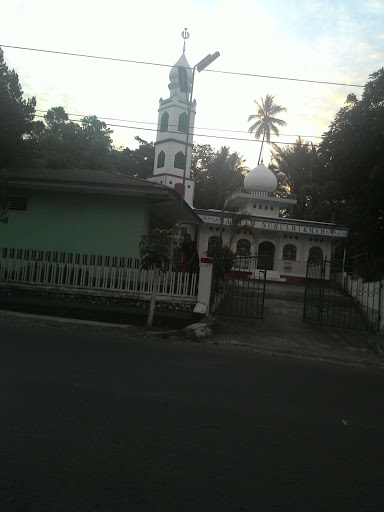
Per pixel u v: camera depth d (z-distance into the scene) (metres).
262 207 34.34
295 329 11.67
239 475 3.19
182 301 11.45
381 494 3.07
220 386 5.54
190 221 19.98
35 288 11.97
